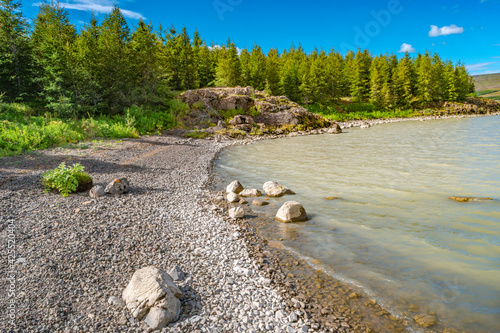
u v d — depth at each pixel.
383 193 10.70
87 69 31.66
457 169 13.96
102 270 5.04
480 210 8.46
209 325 3.88
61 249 5.56
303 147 25.16
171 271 5.10
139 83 37.66
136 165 15.23
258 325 3.97
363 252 6.32
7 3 27.30
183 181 13.03
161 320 3.74
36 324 3.59
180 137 30.38
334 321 4.13
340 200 10.14
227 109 40.62
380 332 3.89
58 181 9.04
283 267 5.74
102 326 3.67
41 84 29.02
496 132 30.25
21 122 21.36
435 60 97.56
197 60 70.81
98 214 7.68
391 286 5.02
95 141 21.77
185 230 7.42
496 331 3.85
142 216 8.02
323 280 5.25
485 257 5.88
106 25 42.09
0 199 7.99
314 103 70.38
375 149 22.08
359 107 73.50
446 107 80.44
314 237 7.18
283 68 79.88
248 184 13.02
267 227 7.90
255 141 31.30
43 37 32.56
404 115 71.06
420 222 7.84
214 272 5.40
